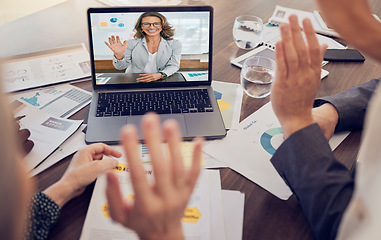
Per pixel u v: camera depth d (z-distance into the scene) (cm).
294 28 66
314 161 62
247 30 119
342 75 108
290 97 68
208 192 69
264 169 76
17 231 27
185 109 89
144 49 92
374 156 45
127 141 38
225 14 142
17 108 89
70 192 66
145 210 39
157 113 88
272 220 65
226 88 101
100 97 92
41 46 113
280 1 154
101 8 88
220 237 61
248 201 69
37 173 73
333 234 56
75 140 81
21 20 129
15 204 26
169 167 40
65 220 63
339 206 58
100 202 66
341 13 50
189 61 95
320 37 128
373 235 41
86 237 60
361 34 50
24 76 100
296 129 67
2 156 25
